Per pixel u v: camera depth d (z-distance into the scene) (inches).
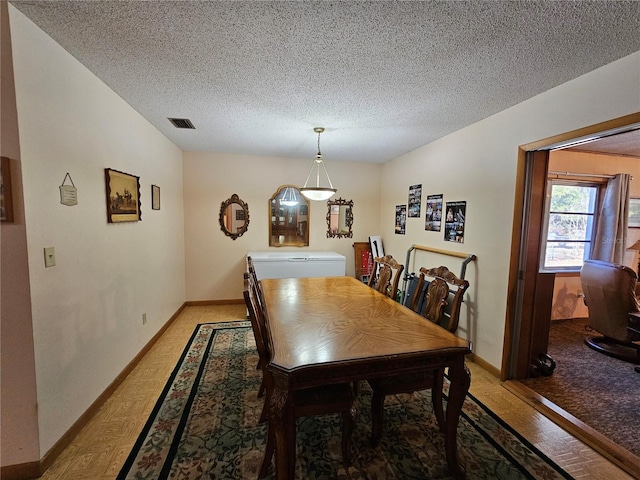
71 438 66.8
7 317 55.4
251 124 115.7
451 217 122.8
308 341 59.4
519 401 85.3
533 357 101.4
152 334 118.1
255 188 174.1
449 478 59.1
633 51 61.6
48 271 60.6
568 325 146.7
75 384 69.1
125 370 94.0
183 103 95.7
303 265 162.1
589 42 59.2
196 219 167.3
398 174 171.0
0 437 56.5
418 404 83.9
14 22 52.6
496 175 99.0
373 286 116.0
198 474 58.9
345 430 61.5
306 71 74.2
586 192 151.9
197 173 165.3
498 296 97.9
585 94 71.6
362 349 56.0
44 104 59.6
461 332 115.0
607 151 143.1
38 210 58.1
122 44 63.6
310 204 183.3
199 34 59.8
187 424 73.0
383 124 113.0
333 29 57.5
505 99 87.9
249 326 140.0
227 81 80.3
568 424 74.2
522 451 66.2
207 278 171.9
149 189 114.9
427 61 68.4
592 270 119.5
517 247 92.1
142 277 108.0
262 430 71.4
